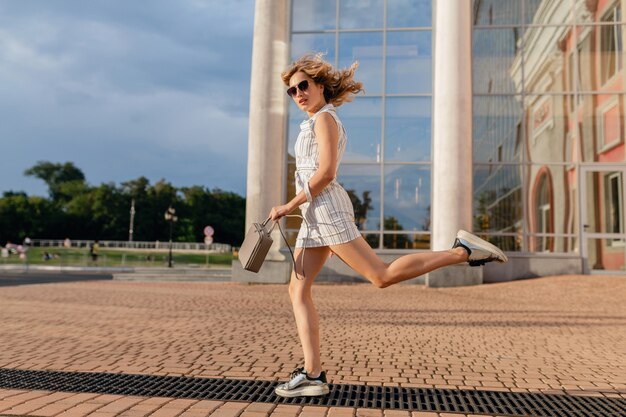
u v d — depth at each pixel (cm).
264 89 1516
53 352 454
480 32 1543
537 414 277
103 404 279
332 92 306
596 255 1431
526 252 1455
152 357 432
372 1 1574
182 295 1119
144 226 10669
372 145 1541
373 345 513
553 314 820
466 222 1370
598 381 365
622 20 1491
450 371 395
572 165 1475
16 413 259
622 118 1473
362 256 282
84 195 10925
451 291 1248
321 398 296
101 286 1431
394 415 267
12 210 10119
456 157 1375
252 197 1503
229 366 397
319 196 293
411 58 1549
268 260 1505
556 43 1515
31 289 1273
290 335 570
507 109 1512
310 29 1584
